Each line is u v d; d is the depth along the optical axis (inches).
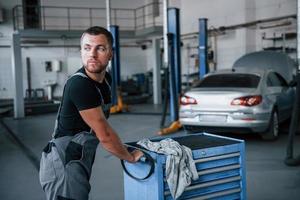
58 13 651.5
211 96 234.2
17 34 429.4
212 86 251.4
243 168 93.4
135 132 301.0
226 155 90.9
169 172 82.7
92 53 74.1
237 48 510.9
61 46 657.0
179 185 82.8
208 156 88.3
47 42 645.3
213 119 233.3
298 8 203.6
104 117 76.7
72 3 659.4
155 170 83.5
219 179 90.3
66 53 660.7
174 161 83.0
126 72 718.5
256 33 490.9
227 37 529.3
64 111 77.5
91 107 74.2
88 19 670.5
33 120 413.7
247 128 227.6
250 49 495.2
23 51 634.2
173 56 298.8
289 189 149.8
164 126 303.9
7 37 619.2
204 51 345.4
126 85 660.7
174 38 305.0
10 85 622.2
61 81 661.3
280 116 264.5
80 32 614.5
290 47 440.1
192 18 594.2
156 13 668.1
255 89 233.6
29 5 627.2
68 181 76.9
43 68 648.4
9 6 618.2
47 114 477.7
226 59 533.3
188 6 600.4
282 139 251.6
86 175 79.5
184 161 84.4
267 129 240.1
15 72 430.9
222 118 230.5
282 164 187.8
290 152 188.9
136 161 82.9
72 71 665.6
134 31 640.4
